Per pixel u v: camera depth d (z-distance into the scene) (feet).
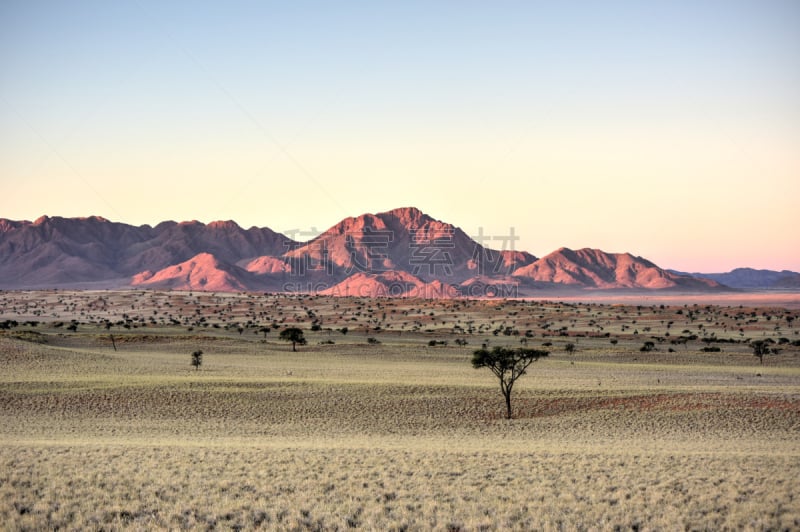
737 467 110.63
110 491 88.69
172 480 95.14
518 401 249.96
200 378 301.22
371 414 227.40
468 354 495.41
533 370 382.83
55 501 82.23
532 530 74.18
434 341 599.57
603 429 196.54
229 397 250.98
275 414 225.35
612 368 399.03
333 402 245.04
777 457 122.52
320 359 458.91
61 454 117.19
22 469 100.12
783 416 206.18
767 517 79.20
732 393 246.68
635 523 77.15
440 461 117.60
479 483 97.81
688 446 152.97
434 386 275.59
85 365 364.38
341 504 83.76
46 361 369.71
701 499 87.25
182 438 169.27
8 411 222.48
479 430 202.08
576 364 421.18
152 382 279.28
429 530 73.61
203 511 79.30
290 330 546.26
